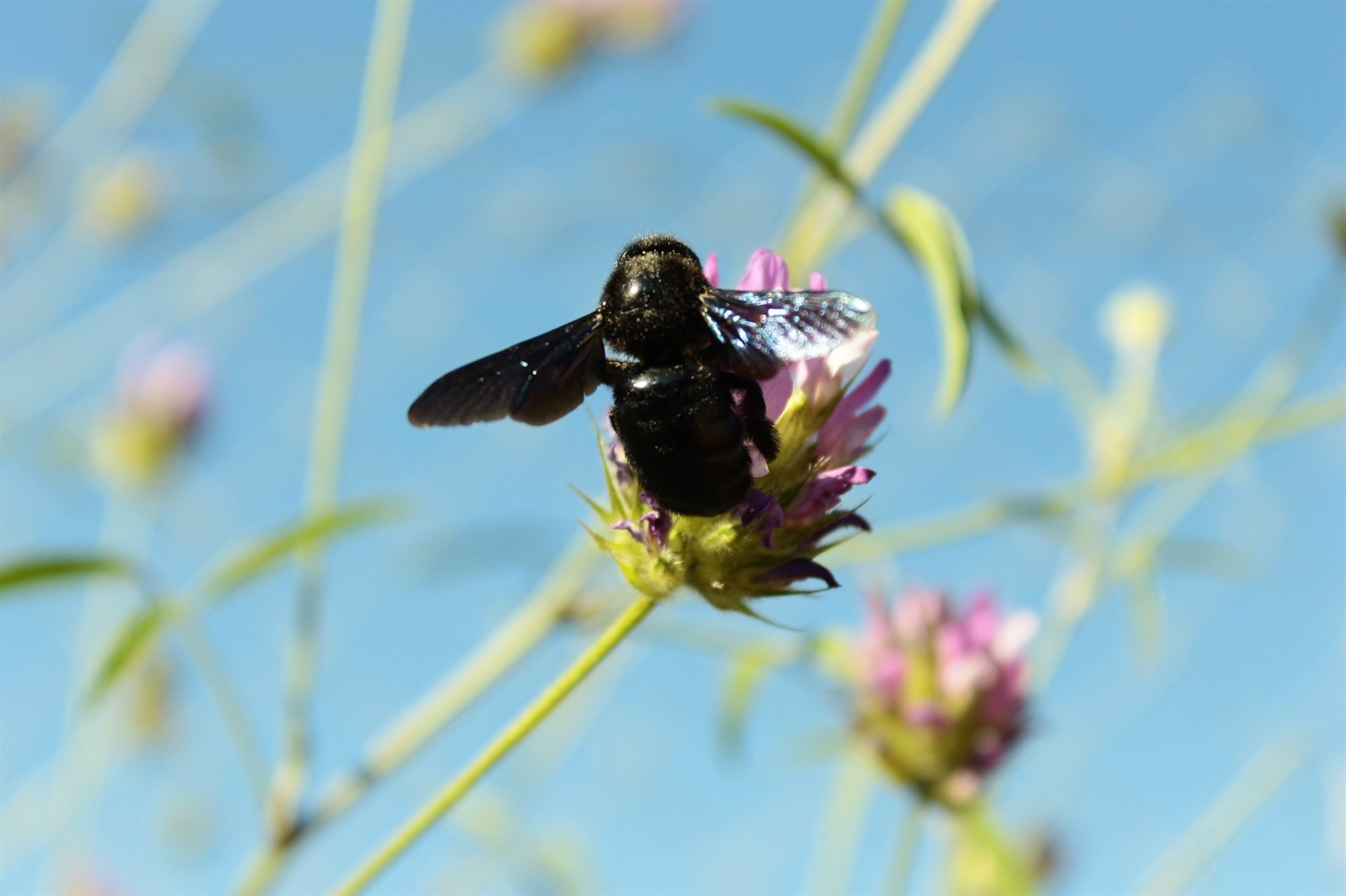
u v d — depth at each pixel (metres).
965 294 0.32
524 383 0.29
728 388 0.29
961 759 0.37
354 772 0.35
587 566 0.36
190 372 0.55
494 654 0.36
